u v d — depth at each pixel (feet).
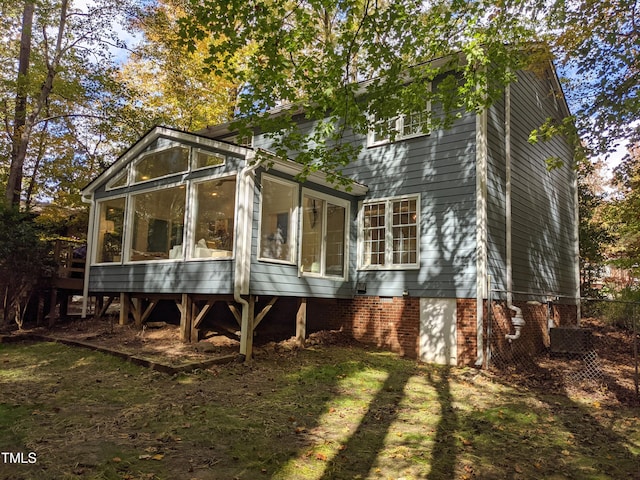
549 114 44.34
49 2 49.34
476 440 17.37
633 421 20.75
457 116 28.94
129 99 56.24
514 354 34.22
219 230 30.94
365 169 39.32
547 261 41.70
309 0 22.79
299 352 32.14
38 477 12.14
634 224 47.55
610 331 48.83
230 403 20.15
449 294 33.35
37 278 37.86
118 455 13.94
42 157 63.05
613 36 26.50
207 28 20.99
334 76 24.17
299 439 16.33
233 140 52.11
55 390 21.21
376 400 22.39
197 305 35.27
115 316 41.55
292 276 32.53
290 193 33.17
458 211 33.73
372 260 38.22
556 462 15.55
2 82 51.62
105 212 40.57
